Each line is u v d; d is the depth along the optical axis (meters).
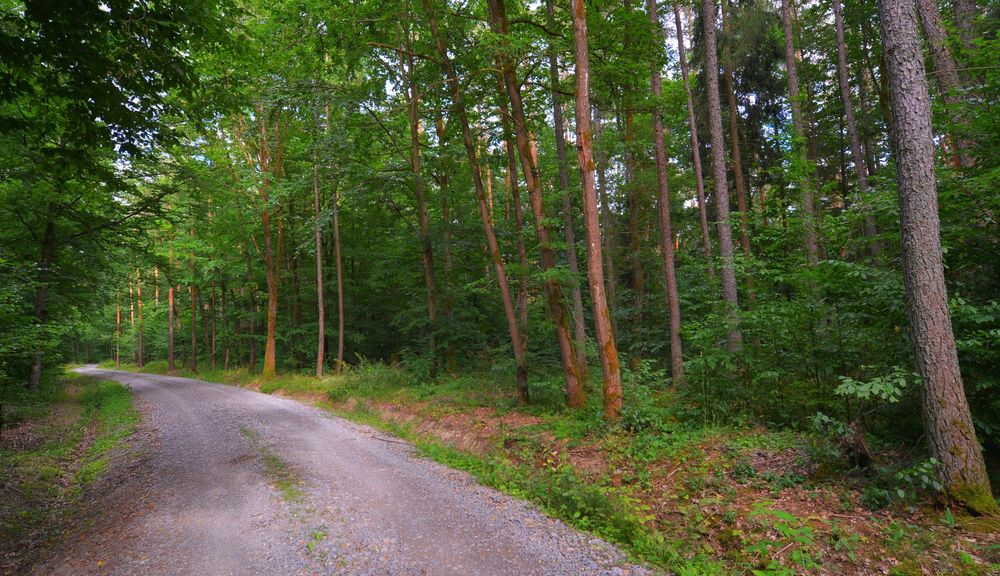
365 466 7.66
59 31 5.52
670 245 12.99
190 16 6.70
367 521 5.32
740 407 8.17
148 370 41.31
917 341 4.71
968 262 5.66
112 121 6.64
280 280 26.91
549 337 17.86
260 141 21.83
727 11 16.28
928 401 4.59
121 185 7.58
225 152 21.02
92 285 18.17
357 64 13.34
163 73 6.68
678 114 14.12
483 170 19.62
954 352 4.57
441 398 12.47
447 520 5.33
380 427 11.29
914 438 5.84
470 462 7.89
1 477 7.40
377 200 17.72
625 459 7.02
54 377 21.58
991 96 6.12
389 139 17.00
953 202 5.78
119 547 4.93
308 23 12.62
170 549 4.80
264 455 8.41
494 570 4.16
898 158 4.86
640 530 4.91
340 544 4.74
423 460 8.17
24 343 9.26
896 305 5.57
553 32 10.56
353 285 24.80
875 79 16.81
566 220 13.80
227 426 11.34
